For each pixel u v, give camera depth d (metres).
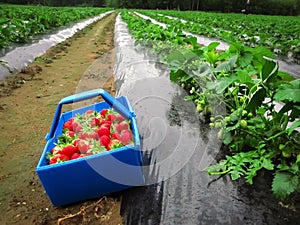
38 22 3.81
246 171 0.79
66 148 0.72
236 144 0.84
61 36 4.02
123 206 0.72
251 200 0.70
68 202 0.74
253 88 0.83
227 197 0.71
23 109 1.43
